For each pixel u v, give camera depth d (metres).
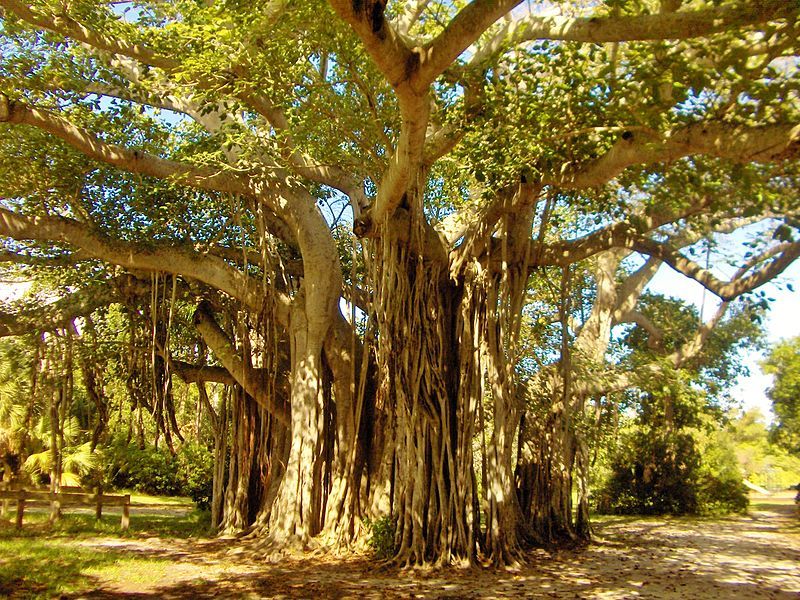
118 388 20.19
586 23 8.19
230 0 10.31
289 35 10.65
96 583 9.25
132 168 12.48
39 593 8.34
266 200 13.68
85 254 14.41
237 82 11.40
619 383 18.12
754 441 52.66
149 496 25.97
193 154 12.97
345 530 12.40
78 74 12.68
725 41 7.48
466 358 12.05
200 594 8.84
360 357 13.97
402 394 11.60
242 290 13.94
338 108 11.18
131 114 13.01
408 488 11.41
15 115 11.09
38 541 12.52
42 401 19.22
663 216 12.76
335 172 14.08
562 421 14.80
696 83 7.74
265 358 14.68
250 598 8.64
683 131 7.86
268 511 14.34
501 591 9.33
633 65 8.42
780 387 28.70
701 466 23.98
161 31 11.34
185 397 25.48
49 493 14.37
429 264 12.16
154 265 13.49
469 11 6.80
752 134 7.13
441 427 11.68
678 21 7.26
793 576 10.86
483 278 12.41
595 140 9.97
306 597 8.79
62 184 13.25
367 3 6.40
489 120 10.48
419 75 7.31
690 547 14.36
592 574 10.77
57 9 10.70
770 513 24.91
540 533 14.09
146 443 26.52
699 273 12.73
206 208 14.64
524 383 15.71
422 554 11.05
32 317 14.75
